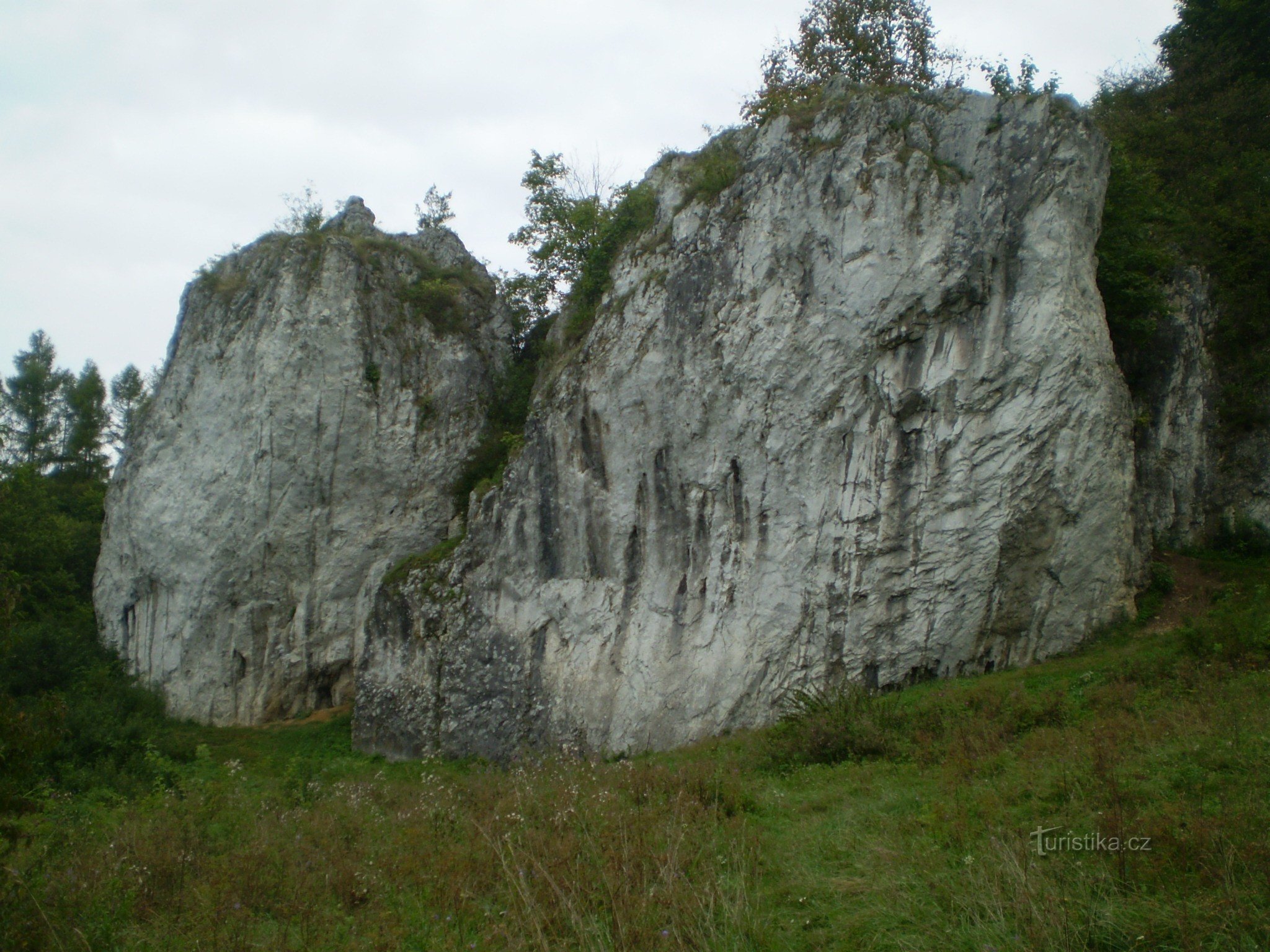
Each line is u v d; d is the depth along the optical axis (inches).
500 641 875.4
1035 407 703.7
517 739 837.8
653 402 831.7
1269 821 289.0
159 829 442.9
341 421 1078.4
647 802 458.6
